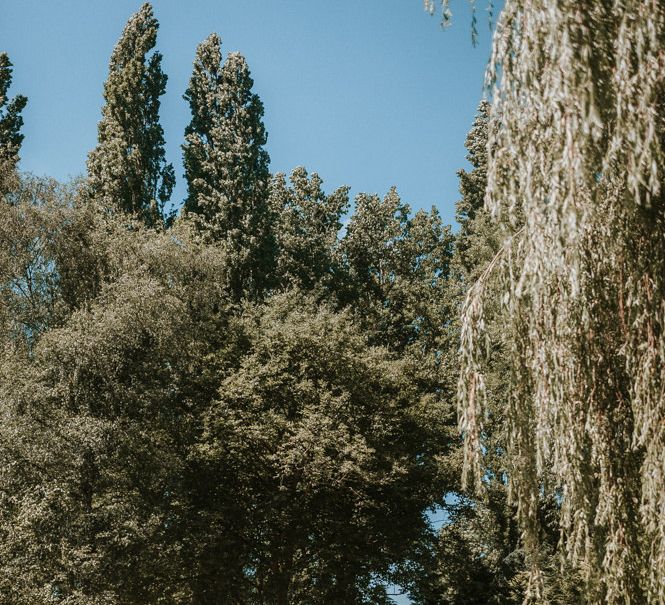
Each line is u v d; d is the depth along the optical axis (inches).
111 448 872.9
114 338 905.5
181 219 1330.0
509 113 284.4
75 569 784.3
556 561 796.6
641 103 251.8
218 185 1475.1
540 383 311.0
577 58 250.7
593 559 305.0
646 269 290.4
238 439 998.4
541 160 279.9
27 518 775.1
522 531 334.0
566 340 305.4
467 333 338.6
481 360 339.0
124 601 858.1
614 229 296.0
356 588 1063.0
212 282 1069.1
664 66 261.9
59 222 994.7
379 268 1668.3
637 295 289.4
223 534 1041.5
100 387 918.4
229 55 1582.2
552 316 311.1
